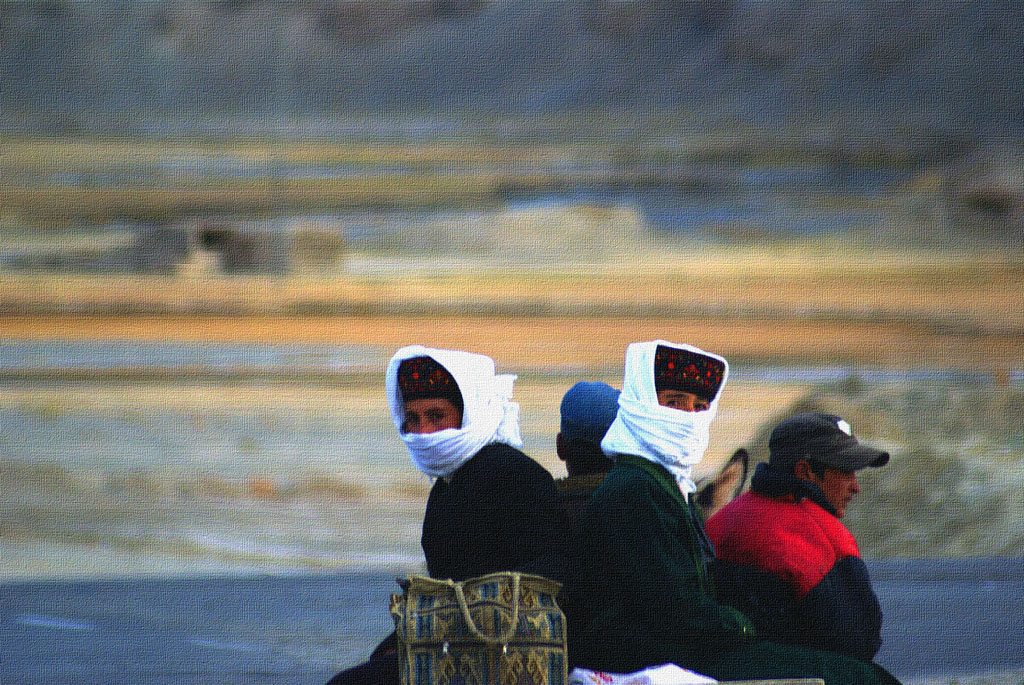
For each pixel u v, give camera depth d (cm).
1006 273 18000
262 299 16138
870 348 12606
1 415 8906
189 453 7694
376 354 12456
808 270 18088
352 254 19412
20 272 17675
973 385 9800
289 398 9744
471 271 18288
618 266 18600
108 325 14250
